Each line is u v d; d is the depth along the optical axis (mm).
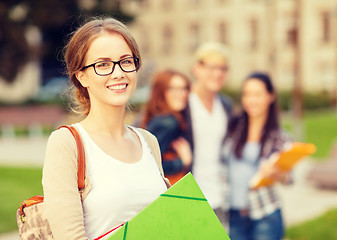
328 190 12477
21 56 33000
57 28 32625
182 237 2600
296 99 23875
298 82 24188
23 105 39750
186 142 5754
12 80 34062
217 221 2666
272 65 42969
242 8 54969
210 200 6020
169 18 58969
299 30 25516
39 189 12461
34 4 31391
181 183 2686
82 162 2770
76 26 3385
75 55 2930
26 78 52688
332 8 51594
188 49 58375
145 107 5832
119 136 3018
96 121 2945
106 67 2883
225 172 6199
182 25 58469
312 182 13438
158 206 2605
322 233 8547
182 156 5699
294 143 5668
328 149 20219
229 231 6047
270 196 5930
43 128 29281
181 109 5867
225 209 6102
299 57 25016
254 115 6176
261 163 6035
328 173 12578
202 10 57344
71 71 2986
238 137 6191
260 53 54219
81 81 2986
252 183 5805
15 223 9227
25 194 11797
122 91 2920
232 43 55812
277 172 5770
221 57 6289
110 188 2789
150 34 60125
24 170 15352
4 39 31750
